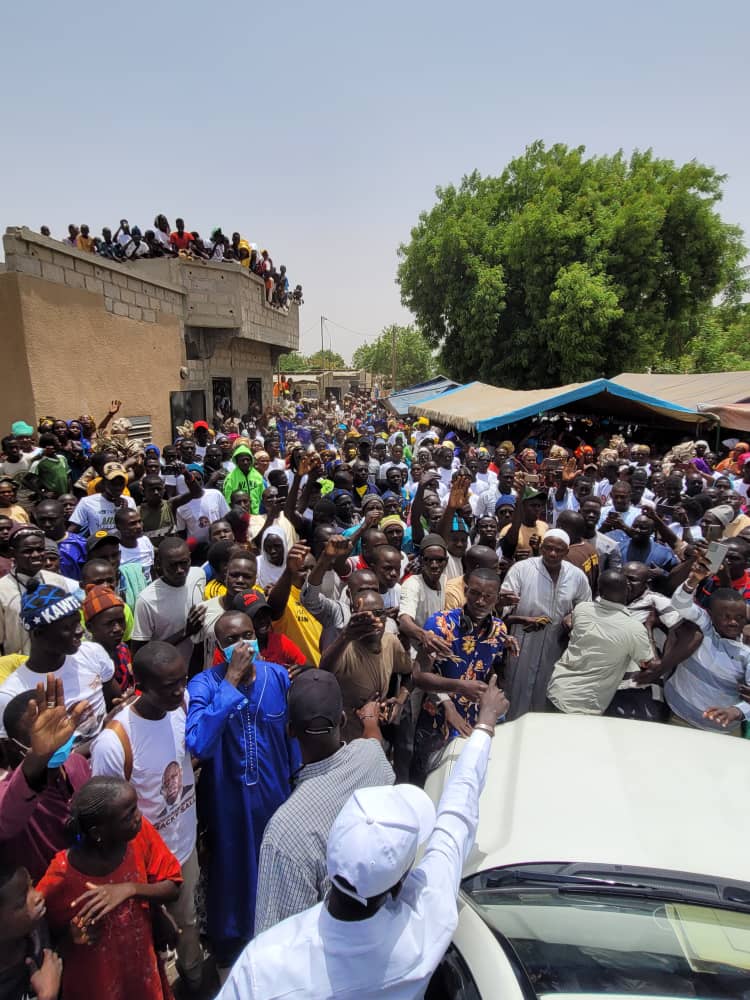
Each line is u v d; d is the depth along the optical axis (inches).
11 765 97.1
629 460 498.0
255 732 116.2
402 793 63.7
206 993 116.7
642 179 1006.4
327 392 2340.1
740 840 85.4
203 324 641.0
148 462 278.5
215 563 176.1
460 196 1141.7
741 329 1385.3
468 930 73.4
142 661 102.2
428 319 1192.8
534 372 1079.0
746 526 252.7
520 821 90.6
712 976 67.9
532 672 176.4
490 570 150.6
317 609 166.2
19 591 159.2
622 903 75.9
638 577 184.7
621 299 985.5
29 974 80.9
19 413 390.0
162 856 94.5
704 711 149.7
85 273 448.8
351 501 289.9
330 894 60.5
